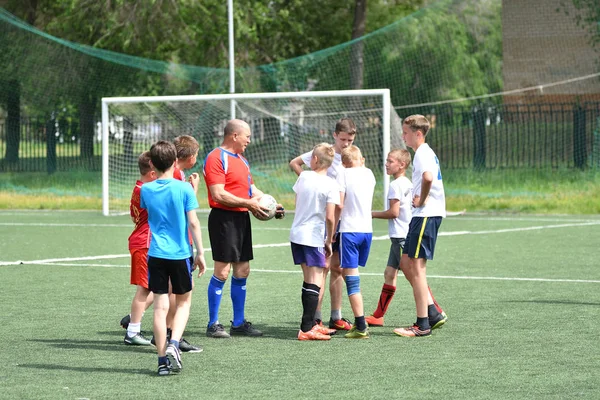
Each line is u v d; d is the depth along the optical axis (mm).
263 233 21281
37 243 19297
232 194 9781
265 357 8633
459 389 7281
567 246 18094
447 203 27891
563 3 38781
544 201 27703
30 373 7969
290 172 29484
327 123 29781
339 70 40375
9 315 10938
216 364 8328
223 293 12758
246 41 38469
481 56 44375
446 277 14055
